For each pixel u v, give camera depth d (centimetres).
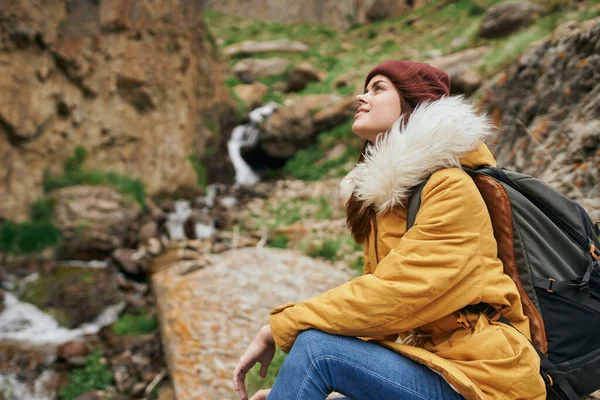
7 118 698
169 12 1115
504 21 1122
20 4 721
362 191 145
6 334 514
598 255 134
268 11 2822
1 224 670
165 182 1036
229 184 1296
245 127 1444
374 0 2550
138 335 508
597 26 444
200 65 1306
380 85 154
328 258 604
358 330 123
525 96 521
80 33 865
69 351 472
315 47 2191
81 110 861
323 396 125
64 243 704
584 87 431
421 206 131
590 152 382
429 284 119
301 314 129
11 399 413
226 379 328
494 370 117
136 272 655
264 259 588
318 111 1341
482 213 127
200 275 538
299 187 1113
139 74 984
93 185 831
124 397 412
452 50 1204
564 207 135
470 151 139
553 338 128
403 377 123
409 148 134
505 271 134
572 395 124
